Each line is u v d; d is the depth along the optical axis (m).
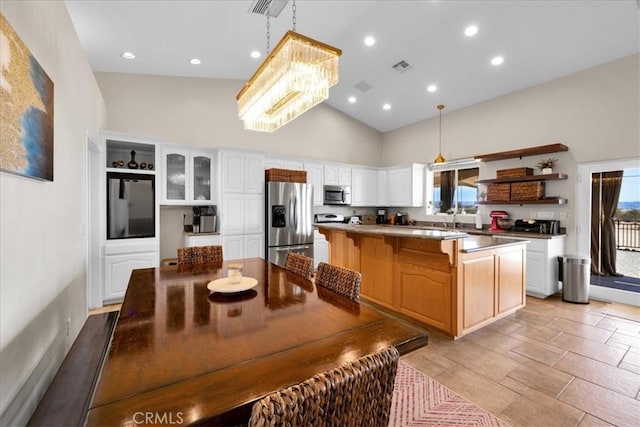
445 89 4.89
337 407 0.69
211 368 0.94
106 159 3.66
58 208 2.03
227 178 4.53
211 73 4.64
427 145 6.03
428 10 3.37
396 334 1.20
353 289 1.65
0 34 1.23
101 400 0.78
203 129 4.84
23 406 1.51
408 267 3.08
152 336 1.17
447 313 2.74
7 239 1.35
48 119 1.78
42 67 1.74
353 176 6.23
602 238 3.91
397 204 6.23
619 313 3.43
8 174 1.35
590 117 3.89
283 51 2.07
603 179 3.88
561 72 4.05
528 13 3.20
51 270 1.90
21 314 1.49
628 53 3.56
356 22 3.61
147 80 4.43
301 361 0.99
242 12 3.08
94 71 4.10
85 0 2.61
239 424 0.77
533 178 4.22
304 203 5.11
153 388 0.84
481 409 1.84
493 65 4.12
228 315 1.40
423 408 1.85
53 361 1.94
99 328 2.16
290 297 1.68
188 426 0.71
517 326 3.05
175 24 3.14
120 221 3.71
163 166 4.26
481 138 5.10
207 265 2.55
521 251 3.35
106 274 3.60
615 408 1.84
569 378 2.16
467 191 5.50
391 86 5.05
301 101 2.50
